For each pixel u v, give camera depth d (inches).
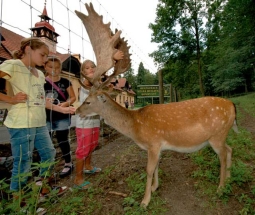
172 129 115.4
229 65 761.6
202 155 159.8
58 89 153.1
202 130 116.3
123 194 116.9
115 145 237.3
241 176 124.2
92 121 137.9
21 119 98.7
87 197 116.6
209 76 1374.3
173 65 959.0
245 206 102.7
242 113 455.2
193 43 885.8
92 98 125.6
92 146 143.9
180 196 115.7
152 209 105.1
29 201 77.7
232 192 114.7
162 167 150.0
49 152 114.7
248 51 668.7
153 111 120.3
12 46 487.2
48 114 149.2
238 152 164.4
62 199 112.1
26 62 102.8
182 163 154.3
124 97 1373.0
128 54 134.6
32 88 103.3
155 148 114.6
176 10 853.2
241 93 1358.3
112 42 121.3
